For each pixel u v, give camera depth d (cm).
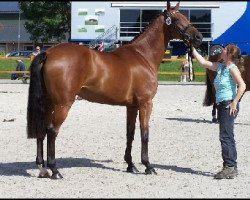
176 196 745
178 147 1154
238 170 935
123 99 889
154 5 4041
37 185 805
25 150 1098
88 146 1158
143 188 794
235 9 4034
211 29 4078
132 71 889
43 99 840
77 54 840
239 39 4041
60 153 1080
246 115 1744
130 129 925
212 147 1155
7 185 803
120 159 1031
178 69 3594
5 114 1667
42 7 6153
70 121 1545
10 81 3145
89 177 870
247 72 1456
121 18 4094
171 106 1980
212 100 1339
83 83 851
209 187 808
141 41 933
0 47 8544
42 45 6512
